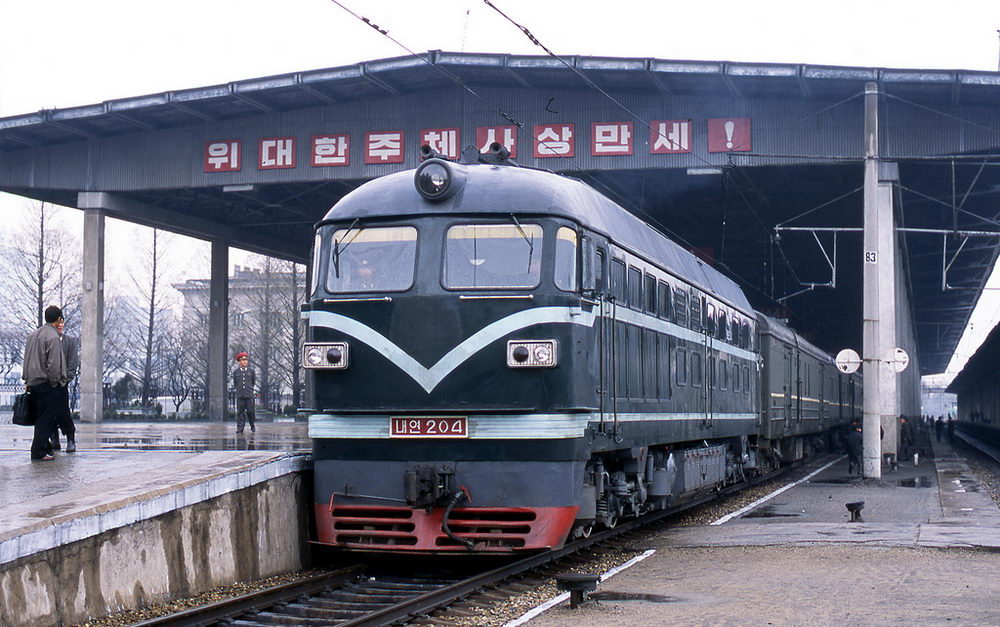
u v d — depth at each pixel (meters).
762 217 44.41
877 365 27.00
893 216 33.72
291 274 59.16
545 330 11.73
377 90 33.44
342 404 12.10
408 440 11.87
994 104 30.86
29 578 8.59
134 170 36.47
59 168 37.19
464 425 11.72
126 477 11.46
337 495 12.12
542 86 33.03
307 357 12.23
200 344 63.12
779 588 11.22
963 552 13.85
